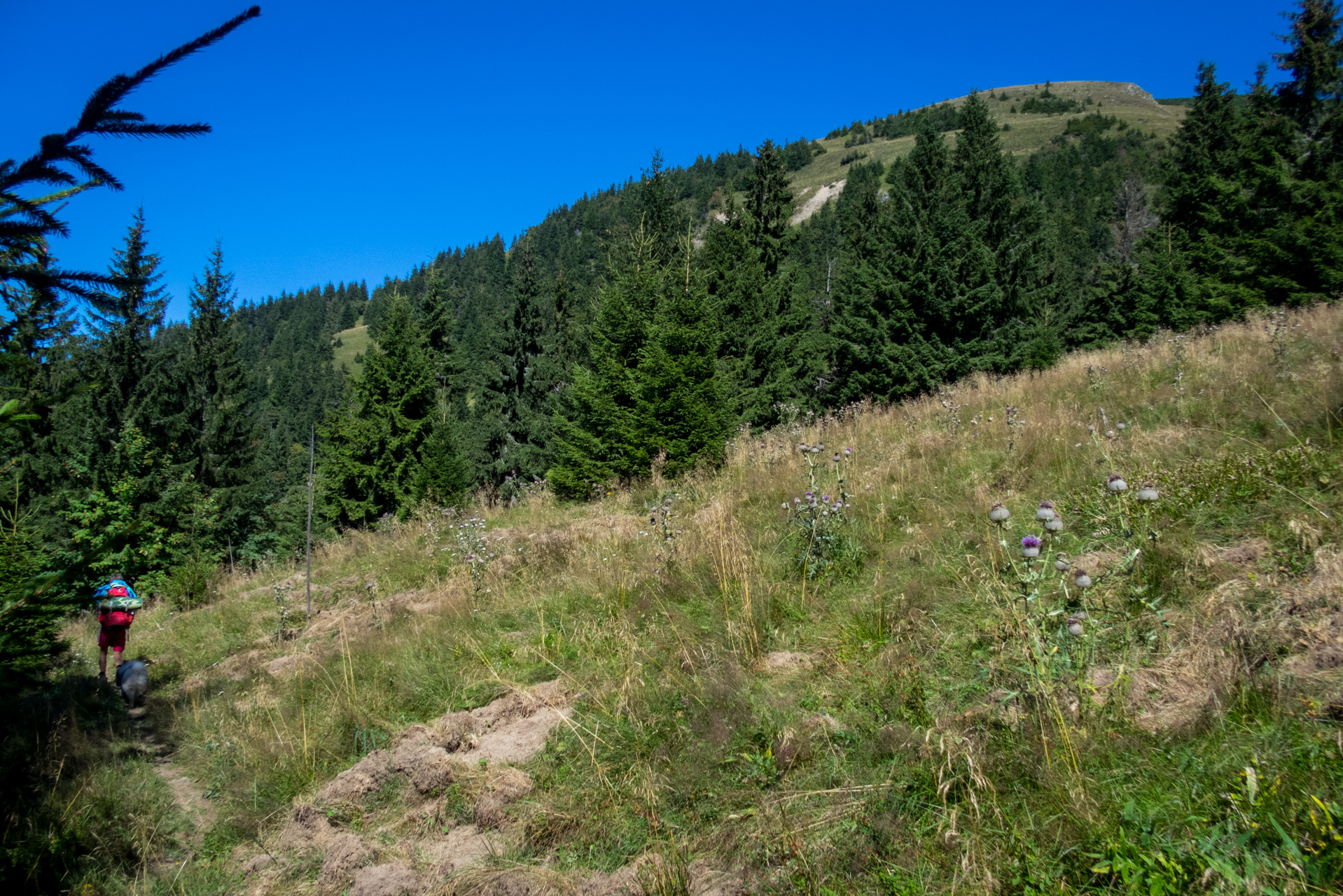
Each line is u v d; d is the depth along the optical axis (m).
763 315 21.08
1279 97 22.00
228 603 10.71
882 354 21.52
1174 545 4.11
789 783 3.26
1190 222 29.94
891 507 6.51
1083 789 2.59
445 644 5.90
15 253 2.54
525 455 24.89
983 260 21.58
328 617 8.75
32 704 5.46
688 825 3.24
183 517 18.84
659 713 4.08
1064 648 3.26
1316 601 3.29
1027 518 5.40
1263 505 4.34
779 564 5.87
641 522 8.77
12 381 2.79
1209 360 9.00
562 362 28.36
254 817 4.15
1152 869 2.15
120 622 6.67
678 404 13.27
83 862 3.70
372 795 4.03
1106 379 9.49
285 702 5.56
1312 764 2.41
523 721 4.52
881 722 3.50
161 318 21.77
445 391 33.50
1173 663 3.24
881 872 2.59
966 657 3.84
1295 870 2.02
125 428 18.53
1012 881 2.34
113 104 2.26
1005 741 3.01
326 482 23.27
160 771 5.00
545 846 3.36
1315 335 8.44
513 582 7.21
